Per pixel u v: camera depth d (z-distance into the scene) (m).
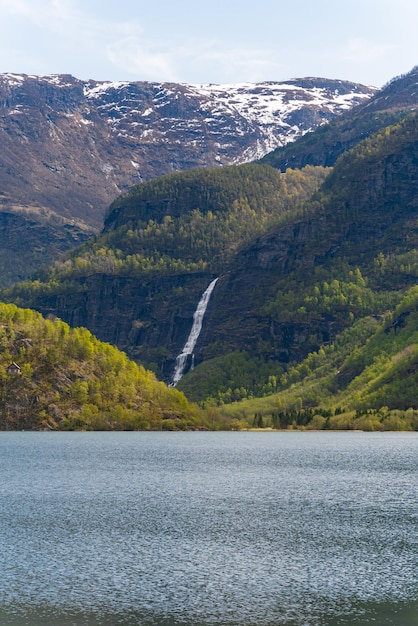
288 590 113.69
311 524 157.38
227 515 166.00
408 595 111.75
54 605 106.38
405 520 162.25
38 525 152.62
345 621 102.00
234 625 100.81
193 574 120.69
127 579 117.62
